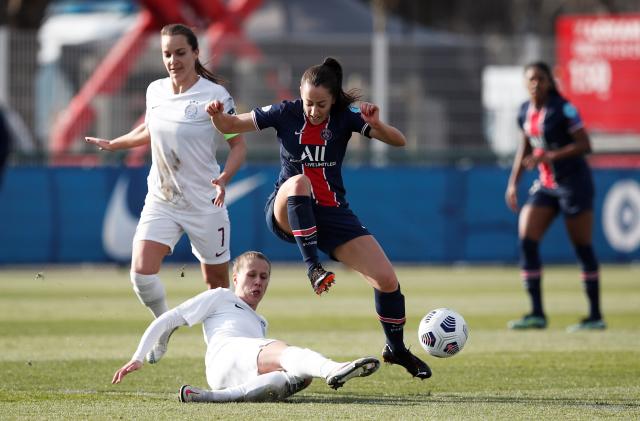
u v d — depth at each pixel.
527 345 32.66
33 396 22.58
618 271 65.94
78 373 26.45
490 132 71.38
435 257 68.69
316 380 25.45
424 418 19.81
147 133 27.12
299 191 22.94
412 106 71.25
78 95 69.69
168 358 29.47
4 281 58.84
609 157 73.50
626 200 69.56
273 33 92.06
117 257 66.31
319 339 33.91
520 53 73.69
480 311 43.62
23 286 55.41
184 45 25.89
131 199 66.31
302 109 23.50
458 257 68.88
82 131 69.12
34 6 86.88
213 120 23.64
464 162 71.31
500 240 69.19
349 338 34.22
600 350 31.39
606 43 76.75
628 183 69.56
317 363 20.53
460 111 71.50
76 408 20.81
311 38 71.00
